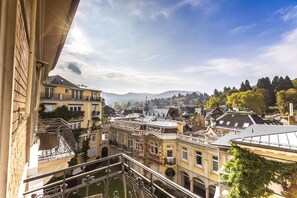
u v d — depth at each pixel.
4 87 0.86
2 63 0.85
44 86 18.38
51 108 18.86
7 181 0.88
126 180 2.68
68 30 2.66
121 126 23.50
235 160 6.55
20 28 1.25
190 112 53.19
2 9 0.82
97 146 24.31
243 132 9.60
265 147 5.73
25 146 2.92
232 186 6.75
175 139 16.19
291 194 5.43
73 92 21.53
